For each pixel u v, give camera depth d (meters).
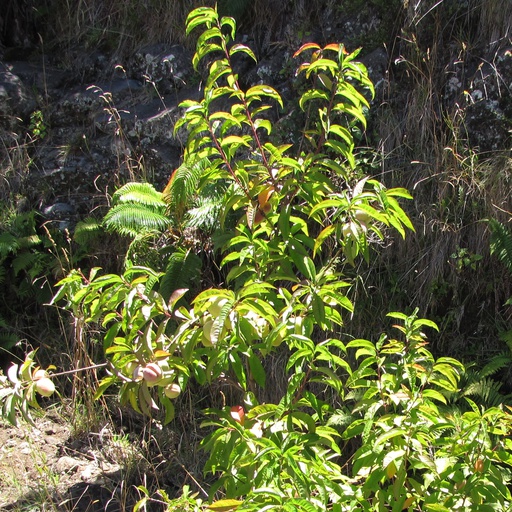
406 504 2.28
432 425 2.27
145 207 4.18
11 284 5.06
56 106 5.44
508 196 3.88
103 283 2.31
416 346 2.41
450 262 3.99
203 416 4.29
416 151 4.21
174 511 2.43
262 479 2.06
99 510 3.62
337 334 4.11
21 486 3.78
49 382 2.34
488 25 4.26
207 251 4.39
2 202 5.16
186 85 5.21
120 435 4.24
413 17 4.42
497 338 3.95
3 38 6.02
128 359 2.38
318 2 4.86
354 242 2.32
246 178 2.60
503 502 2.19
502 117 4.02
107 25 5.68
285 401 2.37
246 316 2.30
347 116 4.41
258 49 5.09
